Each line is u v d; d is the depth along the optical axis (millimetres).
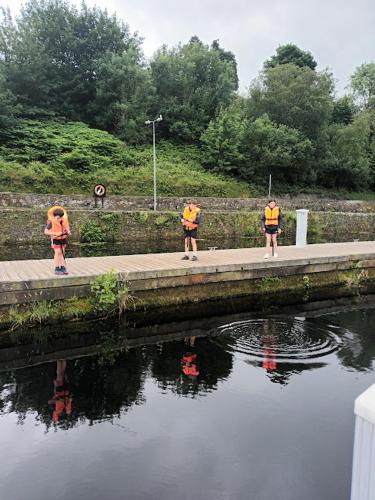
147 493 3137
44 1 33531
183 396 4715
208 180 29734
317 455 3605
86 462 3521
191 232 9164
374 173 41375
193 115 35406
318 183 38906
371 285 10789
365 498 1527
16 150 24781
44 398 4684
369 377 5227
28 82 30016
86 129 30078
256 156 33375
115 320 7504
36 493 3141
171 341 6586
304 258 9750
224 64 38469
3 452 3672
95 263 8680
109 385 5020
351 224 27828
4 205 19766
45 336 6809
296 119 35250
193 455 3611
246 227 23672
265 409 4406
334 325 7461
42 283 6812
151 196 24562
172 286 8078
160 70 35375
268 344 6410
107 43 34438
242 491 3158
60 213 7164
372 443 1484
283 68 35781
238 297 8852
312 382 5066
